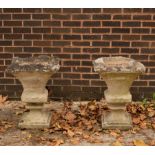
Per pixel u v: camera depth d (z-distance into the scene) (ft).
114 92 15.67
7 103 18.34
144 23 17.74
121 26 17.79
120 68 15.11
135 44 17.92
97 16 17.72
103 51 18.01
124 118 16.08
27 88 15.81
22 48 18.11
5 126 16.21
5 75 18.40
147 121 16.66
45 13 17.79
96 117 16.93
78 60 18.13
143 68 15.17
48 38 17.99
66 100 18.49
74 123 16.44
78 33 17.89
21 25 17.92
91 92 18.40
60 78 18.31
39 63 15.96
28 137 15.42
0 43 18.11
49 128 16.08
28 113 16.55
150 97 18.38
